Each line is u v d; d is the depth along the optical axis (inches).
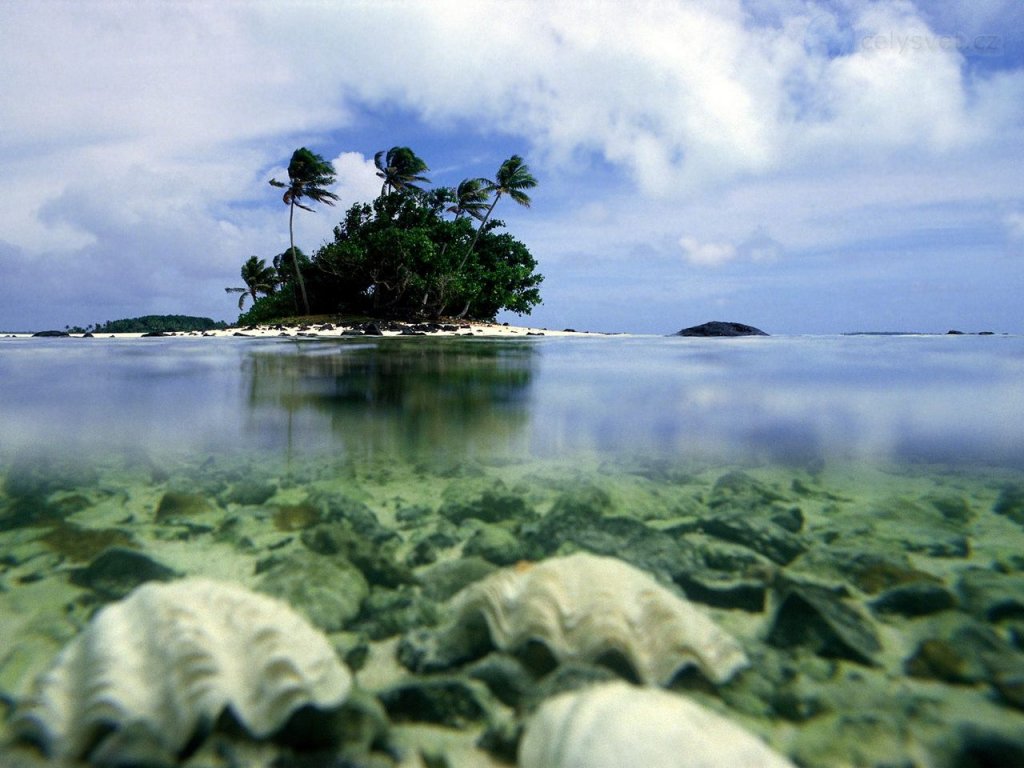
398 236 1758.1
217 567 94.7
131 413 230.4
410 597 85.2
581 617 71.2
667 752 46.2
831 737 58.8
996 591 86.0
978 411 234.2
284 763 54.4
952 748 57.4
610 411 237.3
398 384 326.6
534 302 2244.1
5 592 86.7
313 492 132.1
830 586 89.4
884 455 169.6
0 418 217.8
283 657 60.9
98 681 57.6
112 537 107.6
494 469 155.8
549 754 50.0
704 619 74.1
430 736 59.0
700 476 150.2
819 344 791.7
